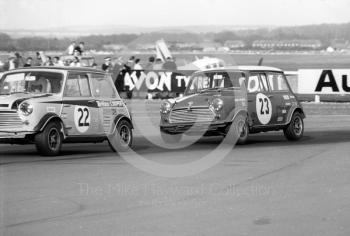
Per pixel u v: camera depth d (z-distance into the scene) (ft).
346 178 55.16
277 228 37.14
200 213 41.32
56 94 73.56
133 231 36.65
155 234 35.91
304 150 77.00
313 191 49.03
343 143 85.30
